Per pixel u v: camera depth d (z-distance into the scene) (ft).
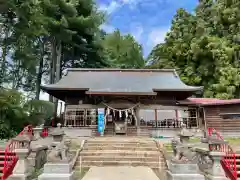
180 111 59.52
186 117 59.26
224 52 94.22
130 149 35.60
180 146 24.89
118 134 56.54
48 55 94.43
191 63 104.58
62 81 61.21
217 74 94.32
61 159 24.13
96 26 86.99
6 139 43.60
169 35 120.47
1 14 49.93
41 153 29.76
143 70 72.18
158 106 58.65
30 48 53.83
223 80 89.45
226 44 98.73
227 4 105.60
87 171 28.50
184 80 102.78
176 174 23.61
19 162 23.89
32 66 55.11
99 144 37.24
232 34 102.53
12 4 45.93
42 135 41.70
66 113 57.62
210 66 98.53
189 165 23.86
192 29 114.32
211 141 24.57
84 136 53.93
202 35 106.63
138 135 55.31
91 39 90.89
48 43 89.66
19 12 47.88
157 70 72.13
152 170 28.66
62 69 100.37
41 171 27.43
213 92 92.63
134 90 55.16
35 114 47.91
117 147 35.91
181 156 24.57
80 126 56.18
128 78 65.46
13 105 42.47
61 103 69.41
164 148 35.12
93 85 58.59
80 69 71.82
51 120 72.23
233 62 96.12
